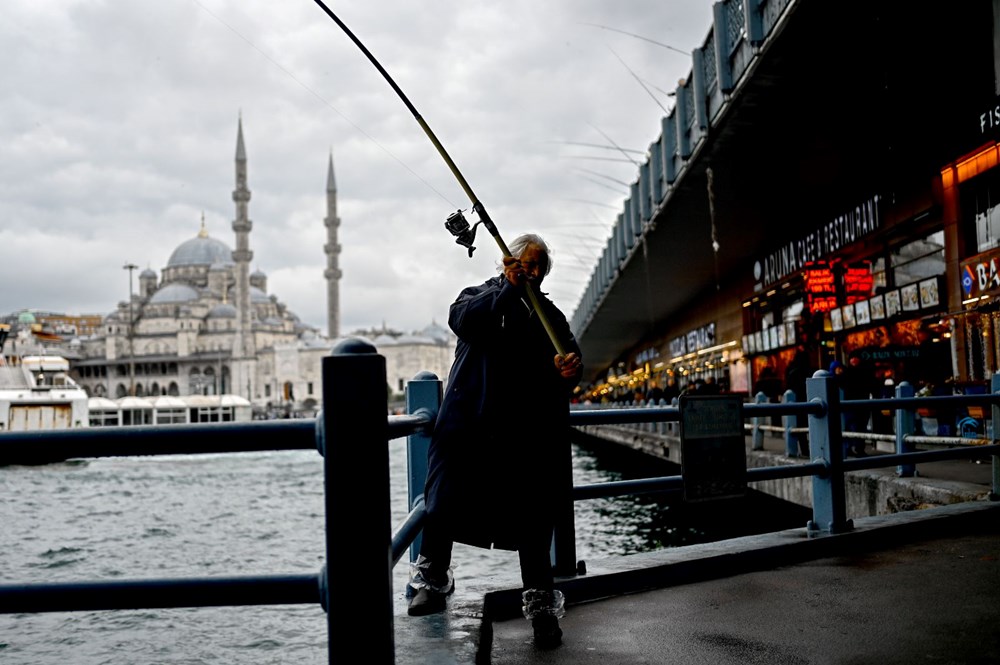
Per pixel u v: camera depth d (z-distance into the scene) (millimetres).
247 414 74688
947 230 18109
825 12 12891
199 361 185875
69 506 21453
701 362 45688
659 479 4582
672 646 3406
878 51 14484
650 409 4570
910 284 19531
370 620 2246
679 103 21094
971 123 16734
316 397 181375
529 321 3389
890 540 5570
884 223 21812
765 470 5082
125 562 12438
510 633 3639
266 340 196500
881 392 16016
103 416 69312
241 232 155875
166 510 20000
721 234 29266
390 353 191500
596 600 4176
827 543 5207
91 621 7887
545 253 3559
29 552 13594
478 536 3375
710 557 4660
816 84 15750
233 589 2281
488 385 3348
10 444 2168
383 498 2291
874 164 20766
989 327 16141
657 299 45500
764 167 21203
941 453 6469
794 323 26797
